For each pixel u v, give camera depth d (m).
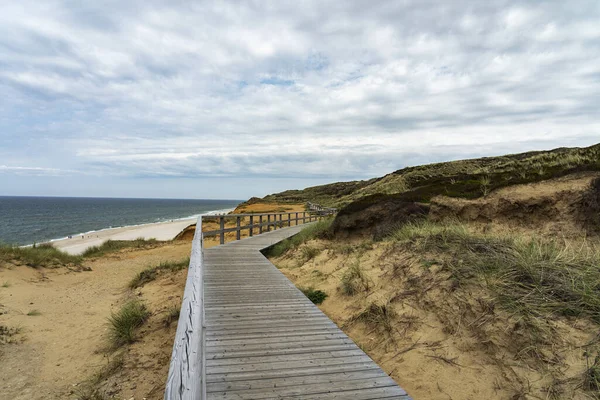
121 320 5.90
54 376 4.65
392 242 7.50
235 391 2.97
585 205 6.44
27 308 7.12
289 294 5.89
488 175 9.62
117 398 4.01
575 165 7.93
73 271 11.08
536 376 3.29
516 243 5.68
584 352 3.31
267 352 3.72
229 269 7.80
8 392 4.26
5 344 5.46
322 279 7.24
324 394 2.96
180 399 1.21
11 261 9.93
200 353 1.92
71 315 7.03
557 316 3.82
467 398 3.31
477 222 7.90
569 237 6.20
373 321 4.91
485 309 4.19
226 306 5.24
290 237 13.93
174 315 6.23
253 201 66.69
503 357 3.60
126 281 10.10
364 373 3.33
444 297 4.69
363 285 5.99
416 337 4.34
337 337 4.14
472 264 5.13
